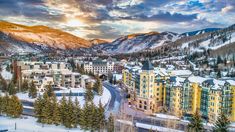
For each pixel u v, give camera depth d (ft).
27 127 337.31
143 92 462.19
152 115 431.02
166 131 339.77
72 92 594.65
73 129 334.85
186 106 428.15
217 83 399.03
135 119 401.90
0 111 399.44
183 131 341.41
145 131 342.23
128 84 609.42
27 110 448.24
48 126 343.46
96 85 599.16
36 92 554.05
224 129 243.81
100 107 333.42
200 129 271.49
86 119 325.62
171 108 444.14
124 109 467.93
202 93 409.69
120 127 330.34
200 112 411.34
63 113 340.80
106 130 326.03
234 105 391.86
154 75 460.55
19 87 604.08
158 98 466.29
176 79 452.76
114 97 570.87
